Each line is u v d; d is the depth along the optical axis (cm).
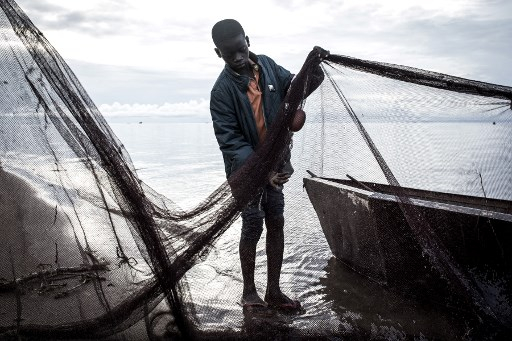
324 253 409
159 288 241
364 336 253
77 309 269
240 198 252
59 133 245
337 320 274
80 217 287
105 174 243
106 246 292
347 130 290
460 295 277
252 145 298
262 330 250
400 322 278
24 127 246
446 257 278
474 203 354
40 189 276
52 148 252
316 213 402
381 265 328
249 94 289
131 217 243
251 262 295
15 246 299
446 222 274
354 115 282
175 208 271
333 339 249
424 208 280
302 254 391
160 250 240
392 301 309
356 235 348
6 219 292
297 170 322
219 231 250
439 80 254
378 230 316
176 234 250
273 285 299
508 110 251
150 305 246
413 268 304
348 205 344
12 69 234
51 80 231
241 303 286
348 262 378
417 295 308
